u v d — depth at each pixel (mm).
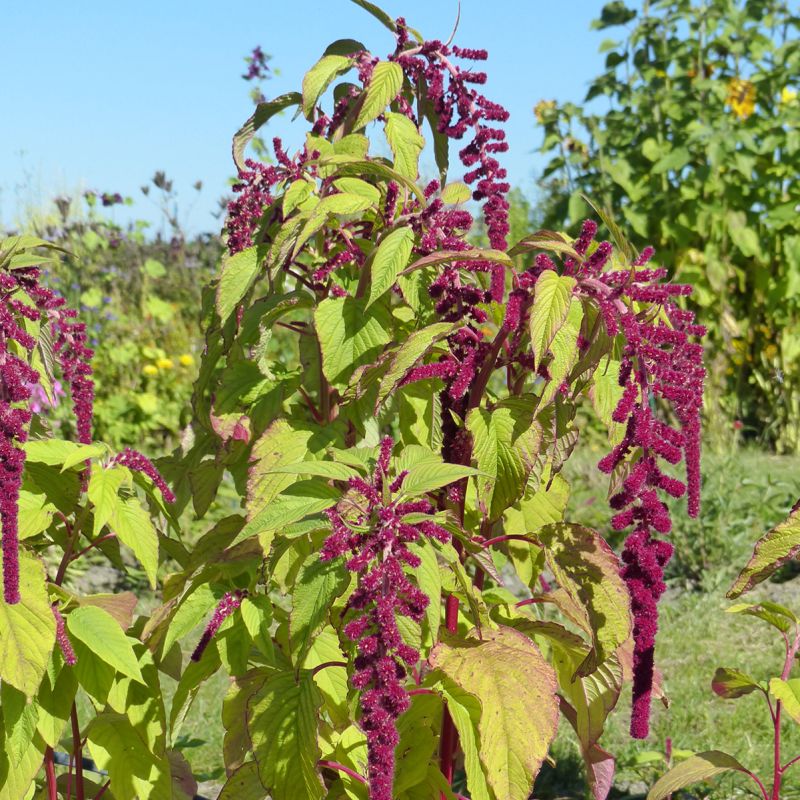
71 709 2510
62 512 2428
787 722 4203
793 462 9312
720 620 5410
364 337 2406
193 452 2857
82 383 2414
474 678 2102
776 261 10258
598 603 2230
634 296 1989
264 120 2814
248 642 2354
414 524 1900
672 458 1872
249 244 2686
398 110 2789
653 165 10547
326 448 2404
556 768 3879
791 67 10281
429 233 2350
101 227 12188
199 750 3996
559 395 2299
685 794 3590
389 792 1700
